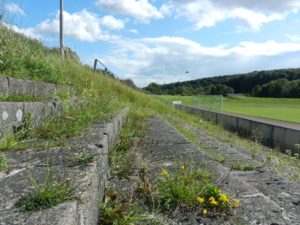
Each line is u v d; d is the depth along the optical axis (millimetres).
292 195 3795
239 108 40312
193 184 2768
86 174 2021
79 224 1617
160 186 2734
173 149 4672
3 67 4078
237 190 2883
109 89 11109
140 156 3943
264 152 9070
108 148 3561
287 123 18953
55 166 2199
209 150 6715
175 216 2355
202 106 40031
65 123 3615
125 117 7242
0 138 2768
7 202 1583
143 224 2217
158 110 15352
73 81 7129
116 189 2861
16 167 2172
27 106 3355
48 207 1536
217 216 2357
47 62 5812
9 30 5582
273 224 2271
